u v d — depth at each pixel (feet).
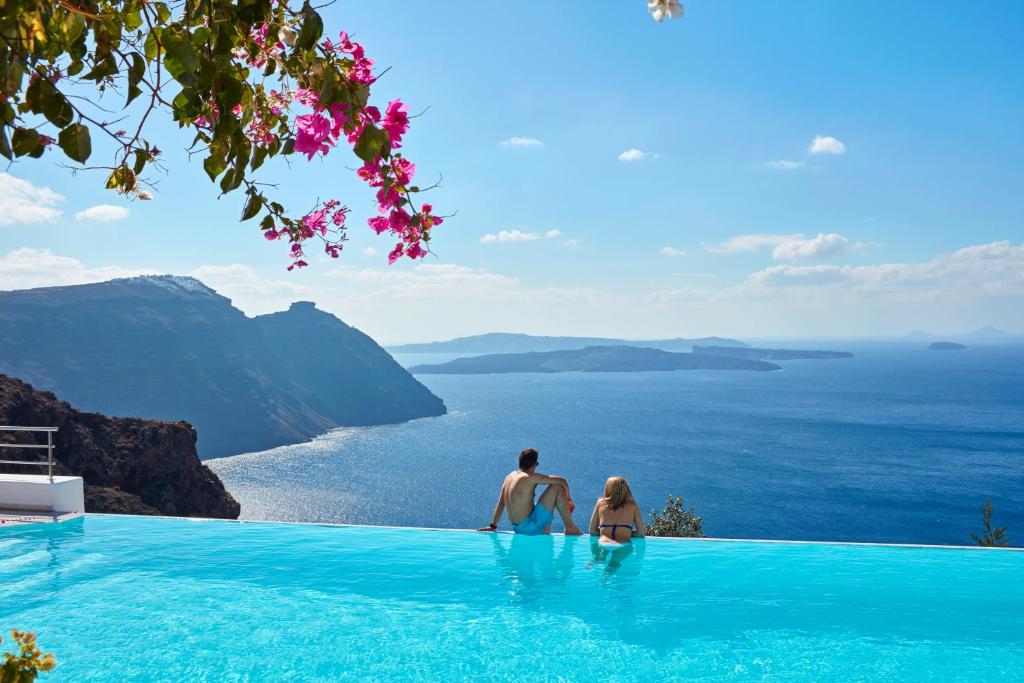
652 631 24.59
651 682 20.93
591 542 35.12
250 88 7.25
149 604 26.94
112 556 32.60
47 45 6.56
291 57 7.08
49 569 30.78
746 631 24.54
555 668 21.80
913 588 28.66
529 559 32.50
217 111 6.92
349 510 627.87
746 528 504.84
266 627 24.86
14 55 5.99
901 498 585.63
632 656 22.68
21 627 24.59
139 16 6.95
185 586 28.94
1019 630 24.52
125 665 21.76
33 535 35.55
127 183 7.07
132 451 212.84
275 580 29.68
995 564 31.68
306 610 26.45
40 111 6.42
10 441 170.40
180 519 38.86
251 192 8.37
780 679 21.11
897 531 488.44
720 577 30.01
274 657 22.45
